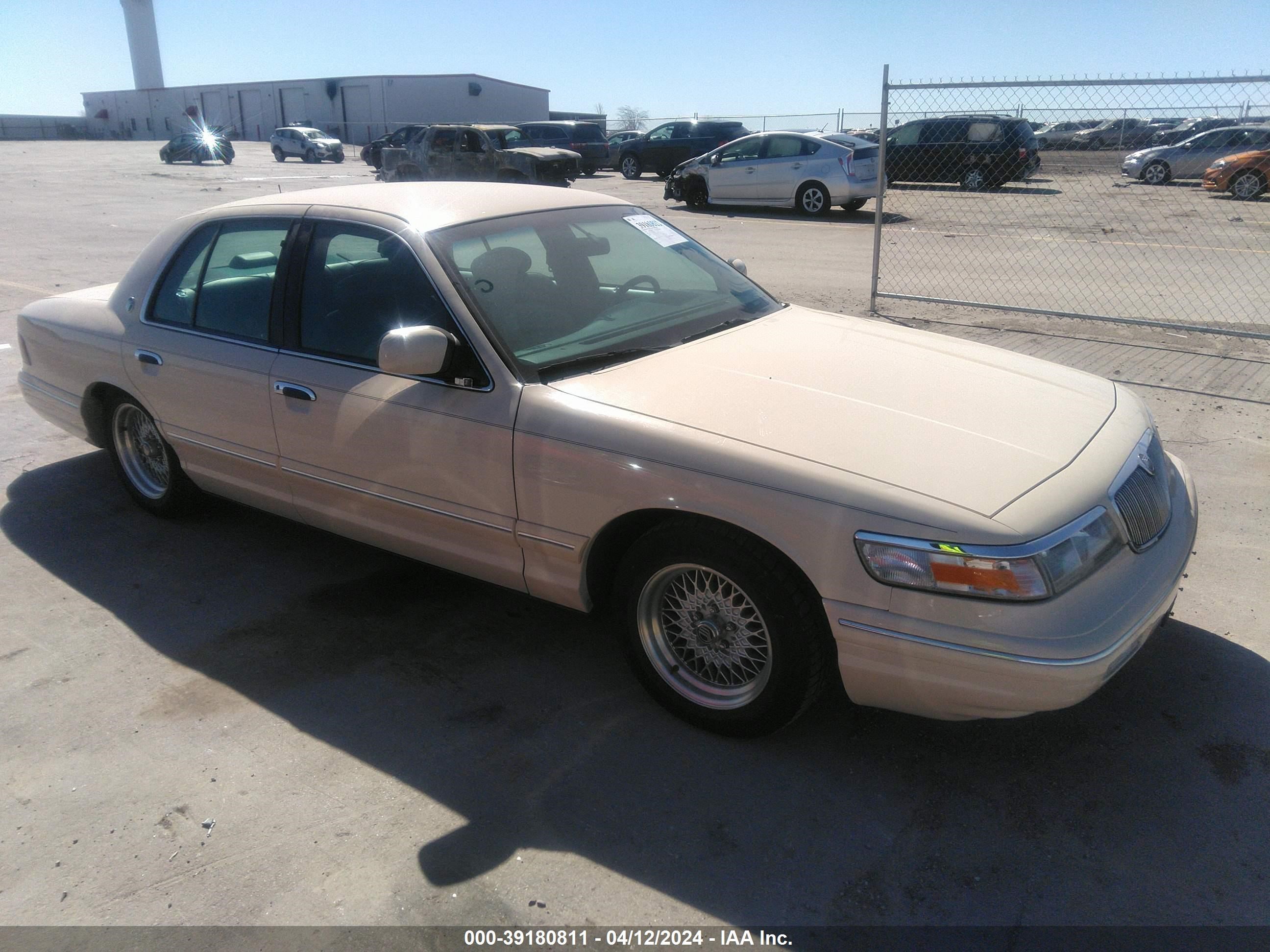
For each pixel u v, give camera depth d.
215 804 2.79
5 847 2.64
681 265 4.04
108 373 4.38
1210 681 3.26
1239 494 4.70
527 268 3.53
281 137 39.19
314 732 3.10
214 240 4.05
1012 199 18.22
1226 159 17.62
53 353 4.68
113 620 3.81
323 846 2.62
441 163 22.94
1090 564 2.54
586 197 4.18
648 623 3.08
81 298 4.77
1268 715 3.08
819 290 10.12
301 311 3.65
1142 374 6.75
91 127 80.94
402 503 3.41
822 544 2.56
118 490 5.11
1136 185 19.27
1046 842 2.59
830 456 2.66
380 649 3.58
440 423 3.20
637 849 2.59
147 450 4.65
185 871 2.54
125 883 2.51
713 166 18.48
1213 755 2.91
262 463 3.85
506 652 3.56
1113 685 3.25
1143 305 9.12
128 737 3.09
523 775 2.89
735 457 2.68
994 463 2.66
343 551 4.39
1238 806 2.70
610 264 3.83
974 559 2.40
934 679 2.51
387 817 2.72
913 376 3.22
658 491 2.77
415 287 3.34
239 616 3.83
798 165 17.30
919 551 2.45
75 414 4.69
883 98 8.41
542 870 2.52
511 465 3.06
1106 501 2.66
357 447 3.45
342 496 3.61
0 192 22.84
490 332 3.18
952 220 16.31
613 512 2.88
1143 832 2.61
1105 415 3.12
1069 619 2.44
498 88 60.38
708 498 2.70
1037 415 3.00
